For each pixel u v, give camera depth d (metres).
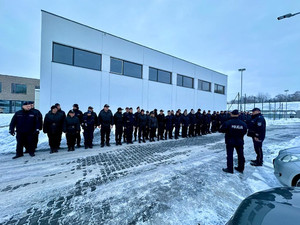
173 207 2.32
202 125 10.14
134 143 7.09
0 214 2.12
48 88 7.83
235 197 2.62
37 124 5.00
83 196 2.60
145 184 3.05
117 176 3.42
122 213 2.16
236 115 3.76
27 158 4.64
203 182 3.17
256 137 4.23
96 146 6.38
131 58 10.85
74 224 1.93
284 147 6.13
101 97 9.58
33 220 2.01
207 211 2.23
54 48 8.05
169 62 13.11
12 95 25.16
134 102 11.08
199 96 15.61
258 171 3.83
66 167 3.93
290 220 1.20
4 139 6.36
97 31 9.38
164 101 12.81
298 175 2.70
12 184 2.99
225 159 4.80
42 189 2.81
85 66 9.03
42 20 7.64
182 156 5.05
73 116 5.59
